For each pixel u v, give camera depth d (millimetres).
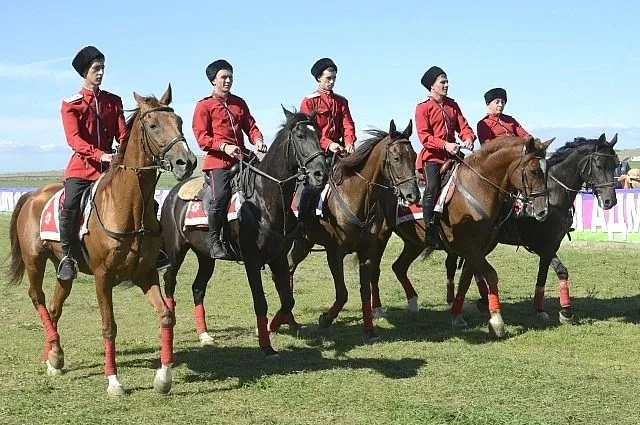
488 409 5812
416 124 8938
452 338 8594
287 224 7559
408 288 10352
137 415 5809
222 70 7977
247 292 12617
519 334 8688
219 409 5941
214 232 7801
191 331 9453
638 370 7004
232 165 7992
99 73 6863
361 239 8445
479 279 10359
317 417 5723
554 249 9492
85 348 8320
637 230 16234
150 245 6352
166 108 6066
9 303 11680
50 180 74688
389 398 6164
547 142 8336
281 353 7961
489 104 9852
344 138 9156
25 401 6176
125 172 6188
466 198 8500
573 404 5949
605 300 11000
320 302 11500
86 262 6773
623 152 58906
